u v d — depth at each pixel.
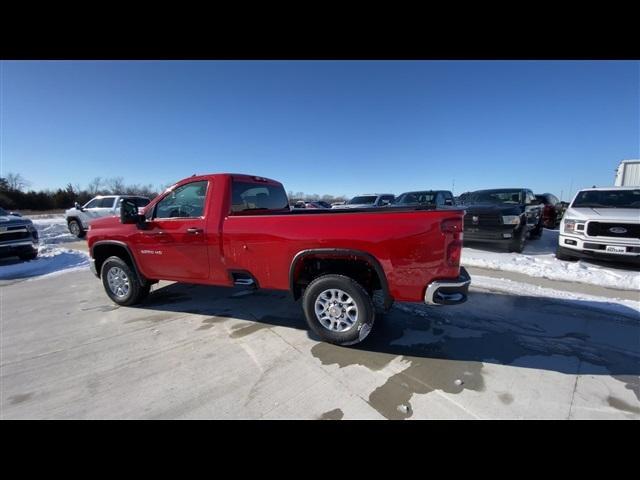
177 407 2.34
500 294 4.77
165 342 3.41
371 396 2.41
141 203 13.65
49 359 3.09
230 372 2.79
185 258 3.86
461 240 2.74
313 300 3.18
